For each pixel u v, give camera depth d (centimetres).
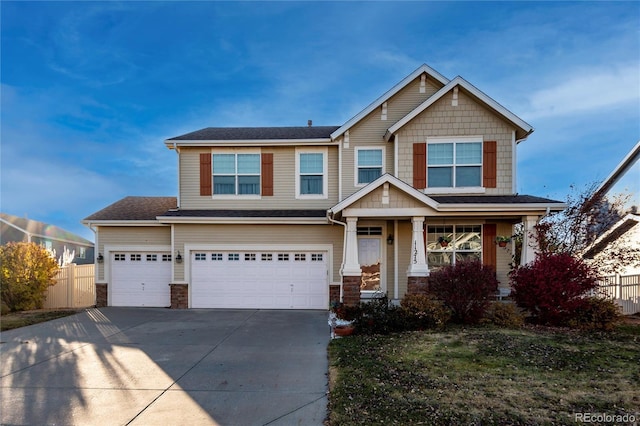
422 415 422
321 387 531
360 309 867
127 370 611
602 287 1027
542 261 931
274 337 834
